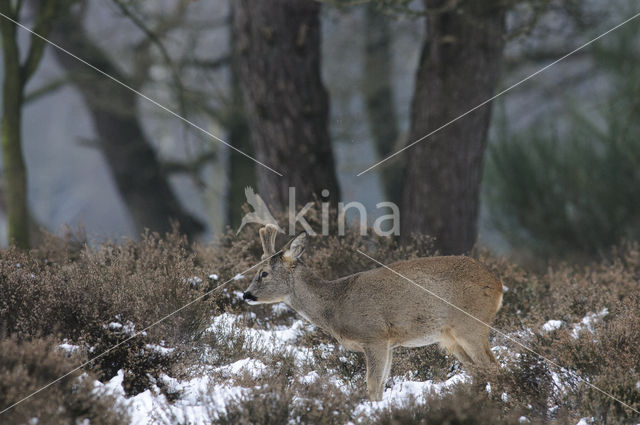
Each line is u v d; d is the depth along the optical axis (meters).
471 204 14.02
